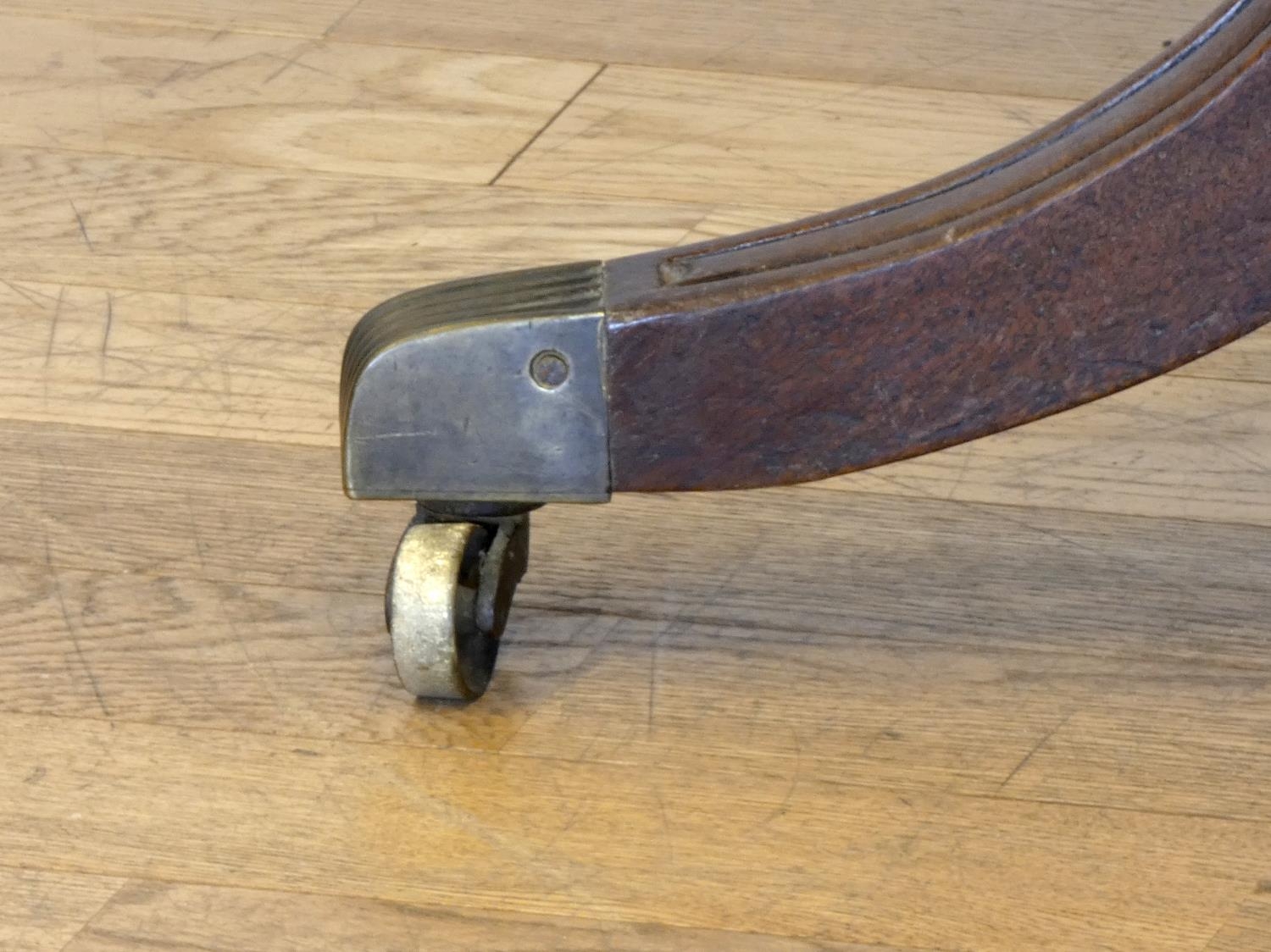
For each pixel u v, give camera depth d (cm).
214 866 48
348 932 46
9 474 59
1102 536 57
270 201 71
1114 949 46
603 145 75
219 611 54
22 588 55
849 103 77
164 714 51
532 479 49
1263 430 61
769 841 48
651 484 49
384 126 76
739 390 48
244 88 79
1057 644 53
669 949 46
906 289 47
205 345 64
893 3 89
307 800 49
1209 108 46
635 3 89
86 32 85
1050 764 50
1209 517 58
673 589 55
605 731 51
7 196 72
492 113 77
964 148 74
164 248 69
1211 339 47
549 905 47
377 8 89
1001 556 56
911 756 50
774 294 47
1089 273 47
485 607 50
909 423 48
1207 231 46
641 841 48
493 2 90
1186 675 52
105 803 49
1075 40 84
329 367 63
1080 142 47
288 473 59
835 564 56
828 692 52
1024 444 61
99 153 74
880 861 48
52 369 63
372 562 56
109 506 58
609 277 49
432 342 48
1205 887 47
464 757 50
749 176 73
